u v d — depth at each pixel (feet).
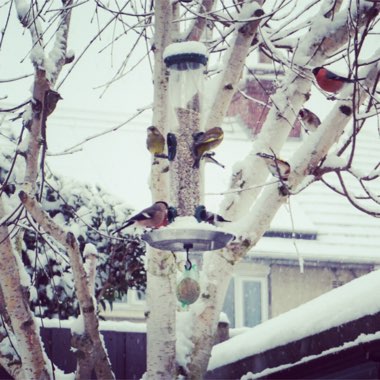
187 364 19.86
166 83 19.40
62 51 19.16
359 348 17.52
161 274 19.70
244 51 20.11
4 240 18.85
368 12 19.97
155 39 19.67
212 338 20.20
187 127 20.07
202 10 21.01
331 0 20.89
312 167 19.54
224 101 20.22
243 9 20.01
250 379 20.95
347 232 46.37
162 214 18.03
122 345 24.84
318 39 20.62
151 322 19.70
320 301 20.48
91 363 19.57
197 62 19.49
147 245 20.16
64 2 20.08
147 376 19.65
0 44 18.47
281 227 45.19
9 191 21.76
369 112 17.89
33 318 19.36
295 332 19.38
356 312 17.69
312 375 19.98
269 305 44.32
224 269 20.27
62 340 24.25
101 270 32.50
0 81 19.07
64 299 31.45
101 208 33.45
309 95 21.04
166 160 19.38
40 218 18.40
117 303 43.45
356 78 17.10
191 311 20.39
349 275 44.96
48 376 19.45
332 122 19.53
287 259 44.32
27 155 18.43
